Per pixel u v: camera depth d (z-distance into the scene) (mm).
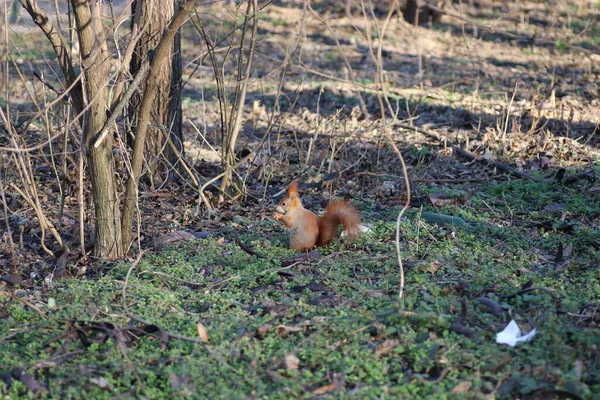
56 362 6930
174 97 11938
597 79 20219
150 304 8008
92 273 9039
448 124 15727
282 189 11984
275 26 26406
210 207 10945
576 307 7668
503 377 6500
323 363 6785
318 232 9359
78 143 10734
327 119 15328
